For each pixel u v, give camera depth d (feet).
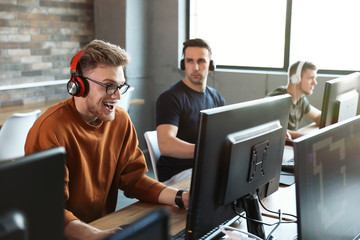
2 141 9.32
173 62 14.90
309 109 10.62
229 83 14.25
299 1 13.30
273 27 13.83
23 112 12.00
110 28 14.75
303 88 9.96
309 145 3.20
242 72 13.98
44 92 13.70
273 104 4.49
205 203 3.87
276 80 13.50
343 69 13.01
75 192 5.22
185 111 8.33
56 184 2.07
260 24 14.01
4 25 12.52
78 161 5.15
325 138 3.42
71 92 5.01
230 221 4.88
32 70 13.39
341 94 7.39
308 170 3.20
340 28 12.89
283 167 7.13
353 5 12.62
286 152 8.22
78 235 4.32
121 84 5.16
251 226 4.42
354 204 3.97
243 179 4.15
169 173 8.05
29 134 5.06
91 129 5.29
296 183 3.12
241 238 4.14
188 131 8.40
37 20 13.35
